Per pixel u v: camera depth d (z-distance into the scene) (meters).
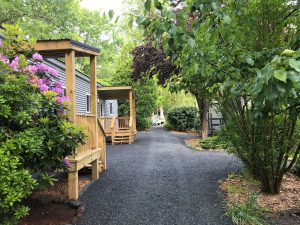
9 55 4.35
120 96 18.34
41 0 19.61
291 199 4.76
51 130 3.70
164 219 4.01
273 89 1.79
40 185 3.67
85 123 5.86
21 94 3.52
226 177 6.42
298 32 4.15
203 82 4.47
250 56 3.32
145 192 5.31
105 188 5.58
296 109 3.57
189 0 2.65
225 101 5.12
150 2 2.41
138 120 23.33
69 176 4.80
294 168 6.48
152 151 11.07
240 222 3.85
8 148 3.01
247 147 5.06
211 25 3.01
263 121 4.36
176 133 20.73
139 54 12.67
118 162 8.55
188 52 3.31
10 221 3.02
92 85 6.46
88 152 5.79
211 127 16.62
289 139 4.62
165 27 2.46
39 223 3.84
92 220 3.98
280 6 4.17
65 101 4.07
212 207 4.46
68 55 5.14
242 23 4.10
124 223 3.88
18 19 18.47
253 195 4.48
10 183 2.84
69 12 21.59
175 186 5.72
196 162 8.46
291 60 1.69
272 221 3.91
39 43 5.04
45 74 4.58
